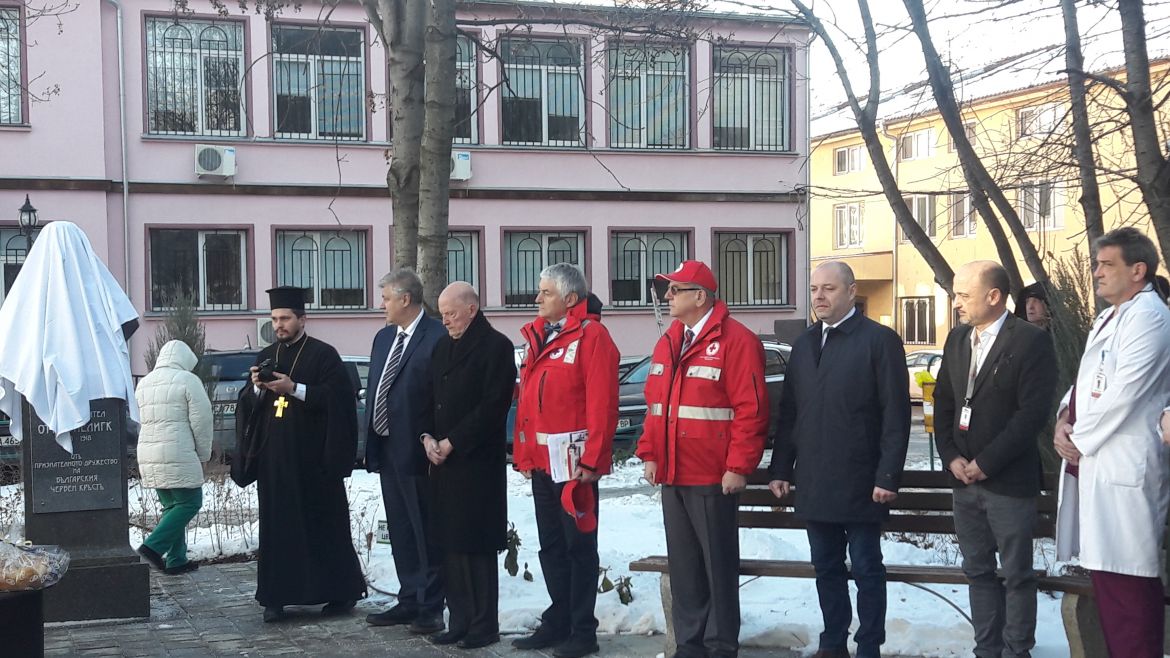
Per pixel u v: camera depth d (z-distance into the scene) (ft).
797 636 20.88
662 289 19.85
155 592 26.84
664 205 84.53
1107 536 15.76
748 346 19.13
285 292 24.50
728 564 19.39
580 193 82.74
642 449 19.85
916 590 24.02
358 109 78.43
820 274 18.90
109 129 73.20
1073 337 26.78
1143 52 26.27
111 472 24.27
